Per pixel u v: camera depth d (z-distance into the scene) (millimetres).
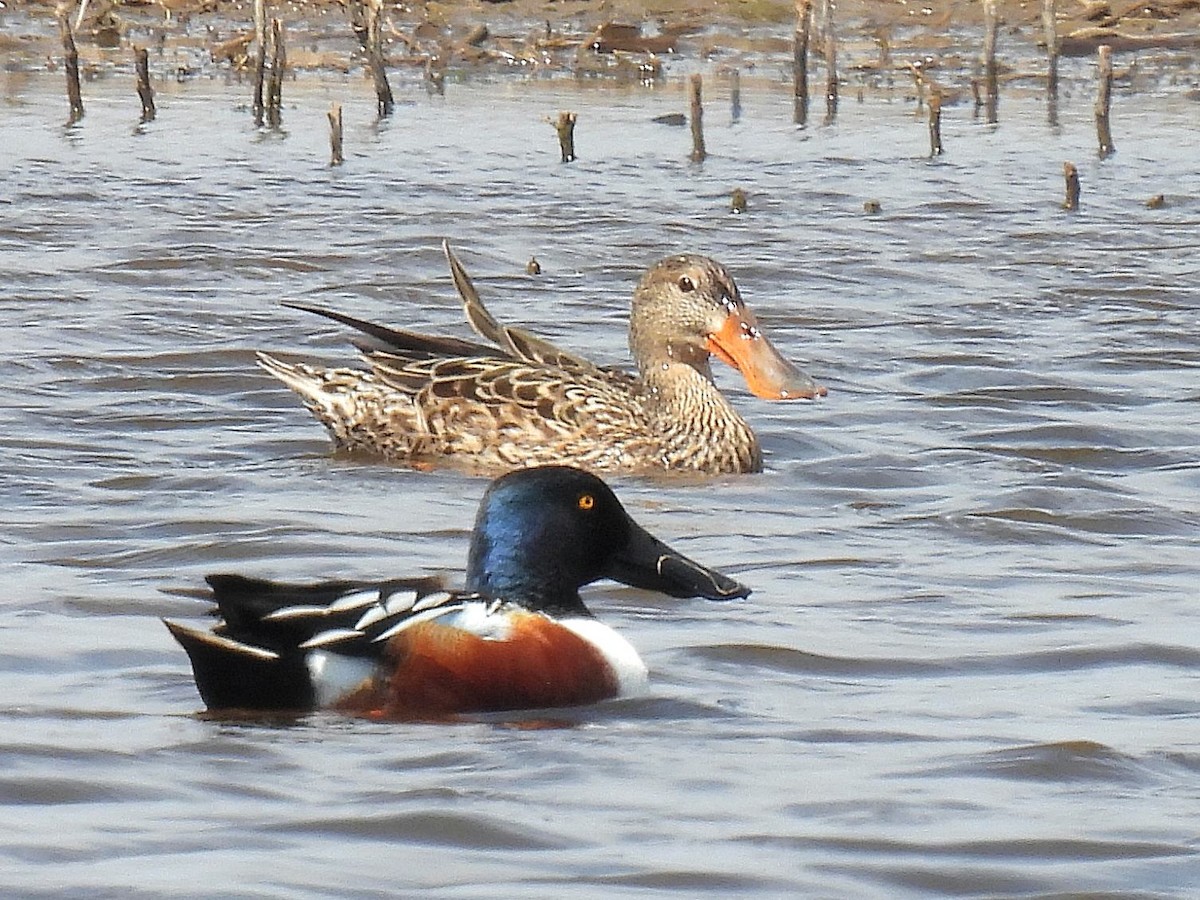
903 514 14492
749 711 10188
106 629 11328
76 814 8625
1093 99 35094
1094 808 8859
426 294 22078
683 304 16375
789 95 36000
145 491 14734
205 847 8266
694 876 8070
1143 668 10977
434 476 15703
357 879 7977
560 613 10469
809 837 8461
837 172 29469
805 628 11602
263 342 19516
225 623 9906
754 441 16109
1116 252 24266
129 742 9484
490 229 25375
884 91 36469
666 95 35969
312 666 9891
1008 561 13188
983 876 8117
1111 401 17766
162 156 30344
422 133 32500
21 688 10312
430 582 10305
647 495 15234
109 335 19641
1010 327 20578
